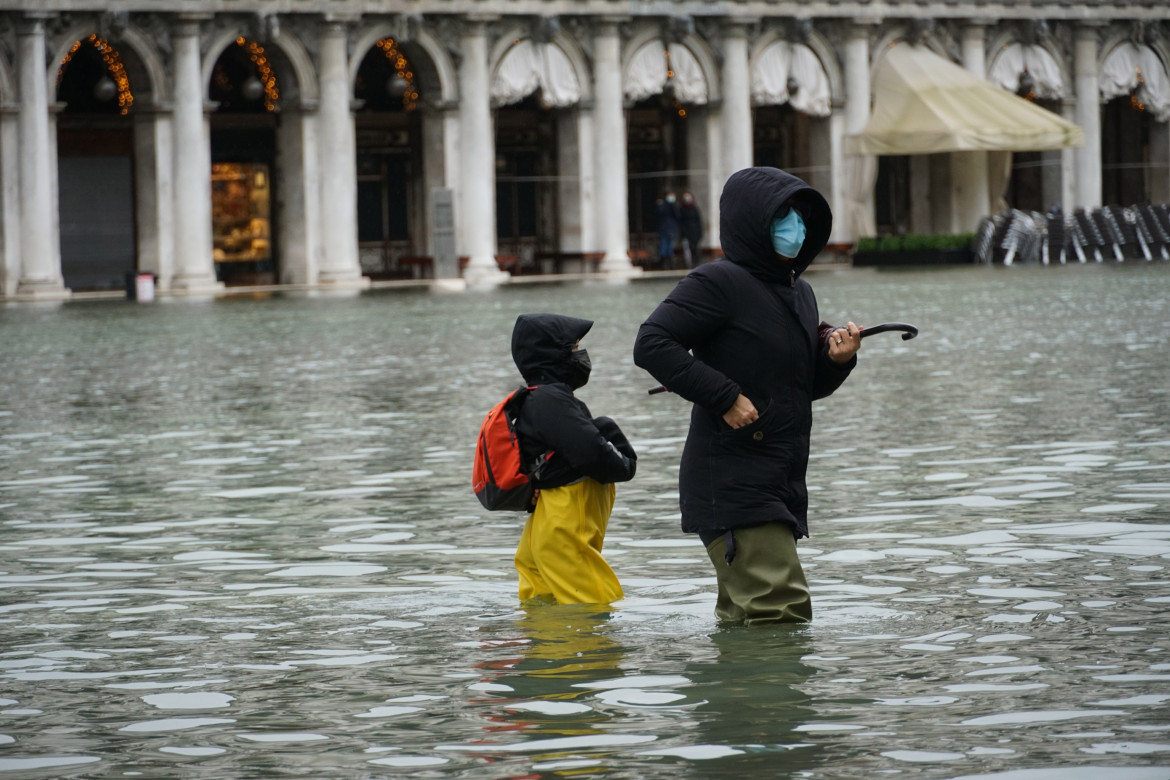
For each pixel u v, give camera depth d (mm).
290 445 36000
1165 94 155000
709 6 133625
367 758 13641
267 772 13367
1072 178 151500
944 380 45156
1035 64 148625
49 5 109625
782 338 17641
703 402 17234
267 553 23828
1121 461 29719
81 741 14438
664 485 29094
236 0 116062
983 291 88312
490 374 50781
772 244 17719
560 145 132750
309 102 120875
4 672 17094
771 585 17844
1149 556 21297
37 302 107000
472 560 22844
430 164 127312
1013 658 16219
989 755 13117
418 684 16047
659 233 134875
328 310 88312
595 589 19797
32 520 27328
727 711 14602
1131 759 12914
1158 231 133625
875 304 79000
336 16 120125
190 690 16141
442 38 125312
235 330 73875
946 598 19188
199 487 30531
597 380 47531
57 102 113375
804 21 136625
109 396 47281
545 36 128375
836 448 32906
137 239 116688
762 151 147625
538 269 137000
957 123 131000
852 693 15086
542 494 19953
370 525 25969
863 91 139500
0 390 49562
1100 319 65312
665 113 142250
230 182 122438
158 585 21734
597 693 15422
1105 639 16891
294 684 16234
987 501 26094
